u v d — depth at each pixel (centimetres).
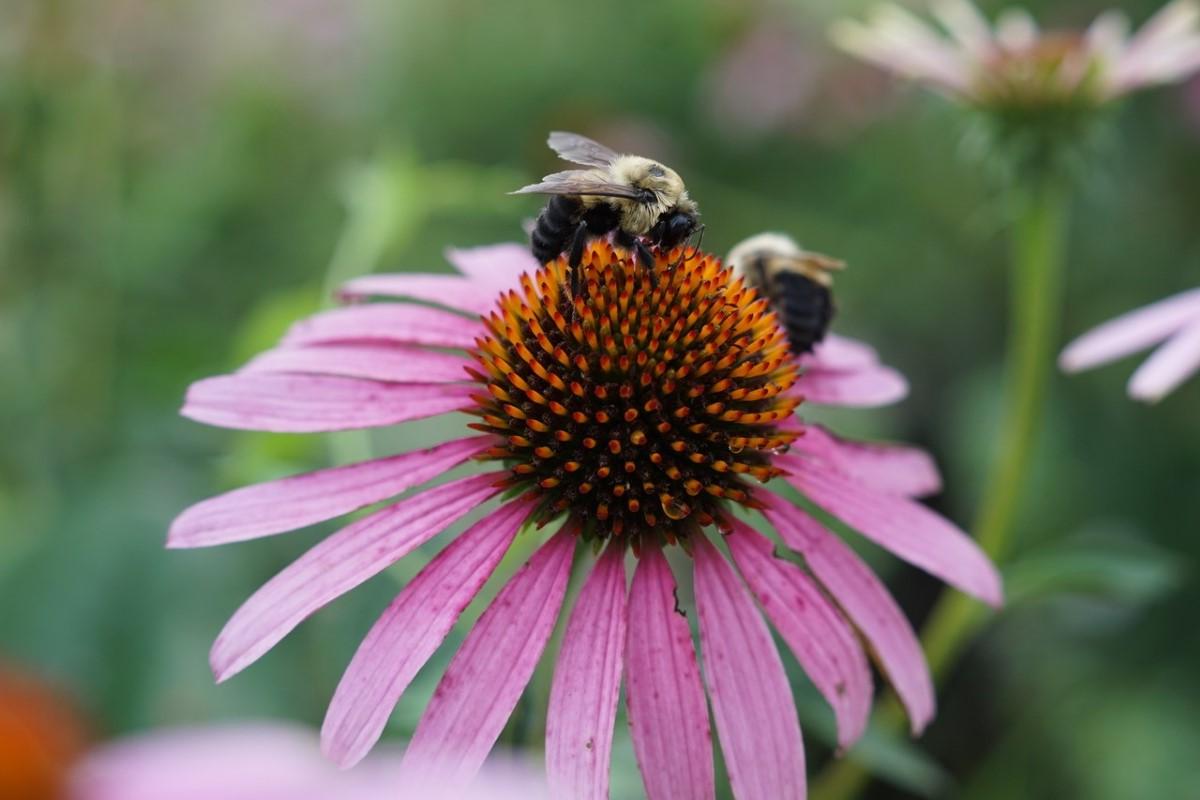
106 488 27
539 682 23
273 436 26
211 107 37
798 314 25
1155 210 43
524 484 23
